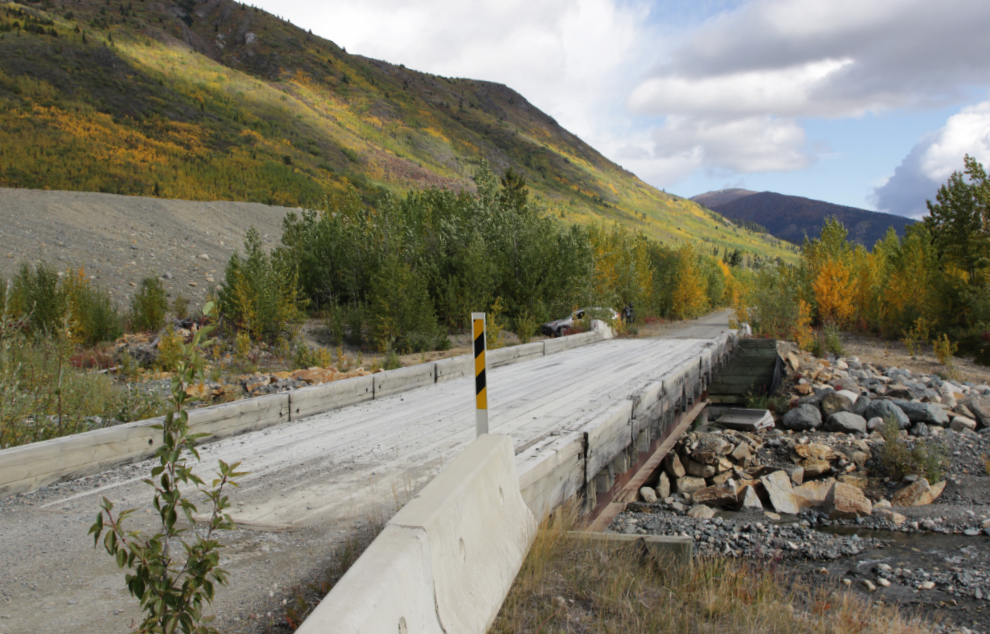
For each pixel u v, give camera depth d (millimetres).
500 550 4289
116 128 97062
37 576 4113
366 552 2766
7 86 98688
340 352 20594
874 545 9727
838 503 11414
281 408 9977
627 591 4543
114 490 6441
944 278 29172
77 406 9805
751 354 23281
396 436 8578
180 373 2748
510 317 31359
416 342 24047
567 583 4633
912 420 17219
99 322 21156
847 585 8039
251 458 7574
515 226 33000
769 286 28016
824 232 37938
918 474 13039
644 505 12570
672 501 12719
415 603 2770
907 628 5363
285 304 22062
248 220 45219
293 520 5148
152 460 7816
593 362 17688
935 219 30219
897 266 32531
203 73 192750
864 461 14391
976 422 17109
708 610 4480
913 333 28609
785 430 18594
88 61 131625
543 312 30797
